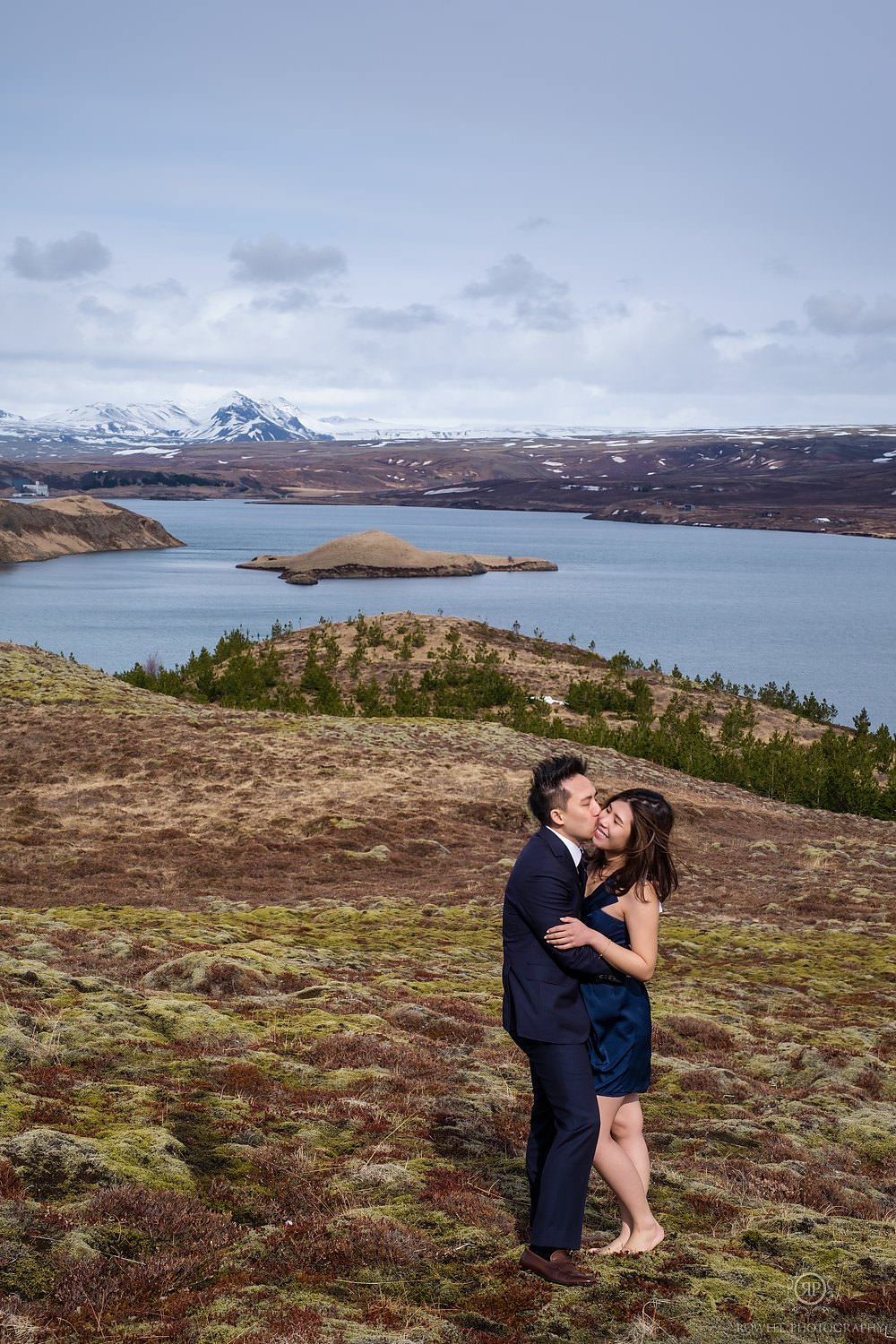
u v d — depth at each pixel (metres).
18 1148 6.05
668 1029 13.46
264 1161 6.59
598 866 5.83
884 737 78.31
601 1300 5.20
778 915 27.03
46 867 27.89
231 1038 9.90
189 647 144.38
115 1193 5.61
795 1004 16.56
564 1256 5.46
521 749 53.47
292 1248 5.45
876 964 20.67
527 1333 4.85
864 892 29.97
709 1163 7.98
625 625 185.00
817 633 183.25
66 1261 4.98
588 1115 5.41
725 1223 6.59
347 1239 5.53
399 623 110.38
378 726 54.25
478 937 20.83
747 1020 14.73
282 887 27.56
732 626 188.62
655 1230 5.88
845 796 58.62
